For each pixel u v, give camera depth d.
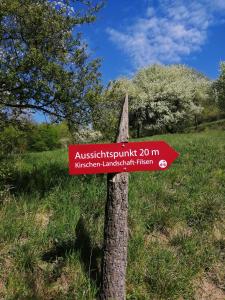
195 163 2.33
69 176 1.77
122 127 0.98
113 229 0.98
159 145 0.99
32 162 2.30
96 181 1.73
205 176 2.00
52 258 1.17
